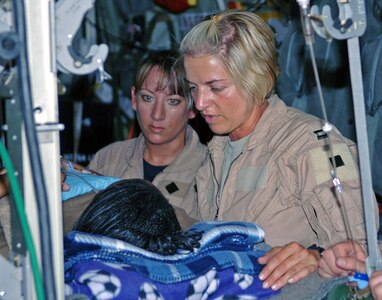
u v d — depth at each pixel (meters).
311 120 2.14
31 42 1.32
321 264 1.76
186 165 2.75
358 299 1.66
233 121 2.12
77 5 1.35
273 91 2.23
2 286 1.36
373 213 1.51
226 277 1.68
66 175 2.13
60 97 4.51
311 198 2.03
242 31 2.06
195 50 2.07
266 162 2.13
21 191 1.34
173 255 1.67
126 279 1.55
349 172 2.01
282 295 1.72
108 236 1.65
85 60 1.36
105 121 4.65
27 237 1.28
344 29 1.43
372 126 3.38
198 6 4.65
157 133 2.72
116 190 1.70
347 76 3.58
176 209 2.08
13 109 1.33
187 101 2.71
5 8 1.29
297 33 3.83
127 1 4.73
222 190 2.21
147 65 2.70
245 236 1.79
